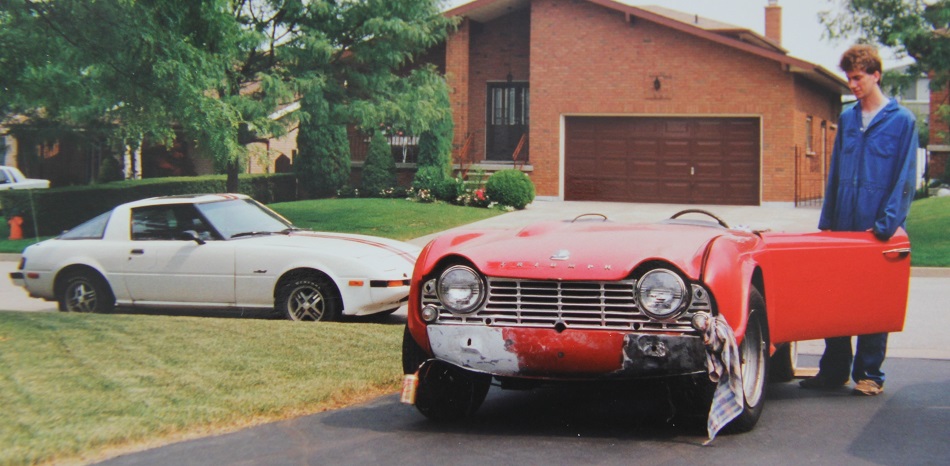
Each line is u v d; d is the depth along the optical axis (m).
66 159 34.41
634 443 5.30
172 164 33.91
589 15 27.09
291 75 21.61
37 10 12.77
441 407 5.77
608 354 5.07
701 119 26.52
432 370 5.66
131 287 10.71
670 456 5.00
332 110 21.81
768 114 25.73
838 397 6.61
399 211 23.23
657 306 4.98
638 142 27.12
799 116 26.38
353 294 9.91
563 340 5.11
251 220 11.01
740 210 24.41
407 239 19.75
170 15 14.28
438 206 24.44
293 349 7.79
